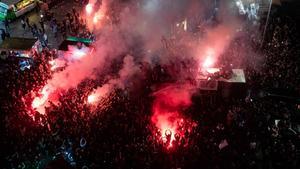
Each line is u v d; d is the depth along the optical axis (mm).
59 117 24703
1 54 33719
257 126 23828
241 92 27141
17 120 25047
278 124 23938
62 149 22922
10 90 28281
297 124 24578
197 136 22969
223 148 22484
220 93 27438
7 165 22734
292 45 31719
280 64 29312
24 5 42906
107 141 22719
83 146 22656
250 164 21516
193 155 21766
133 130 23406
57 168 21797
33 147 23281
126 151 22062
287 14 35594
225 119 24797
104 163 21609
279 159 21828
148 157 21609
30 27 38562
